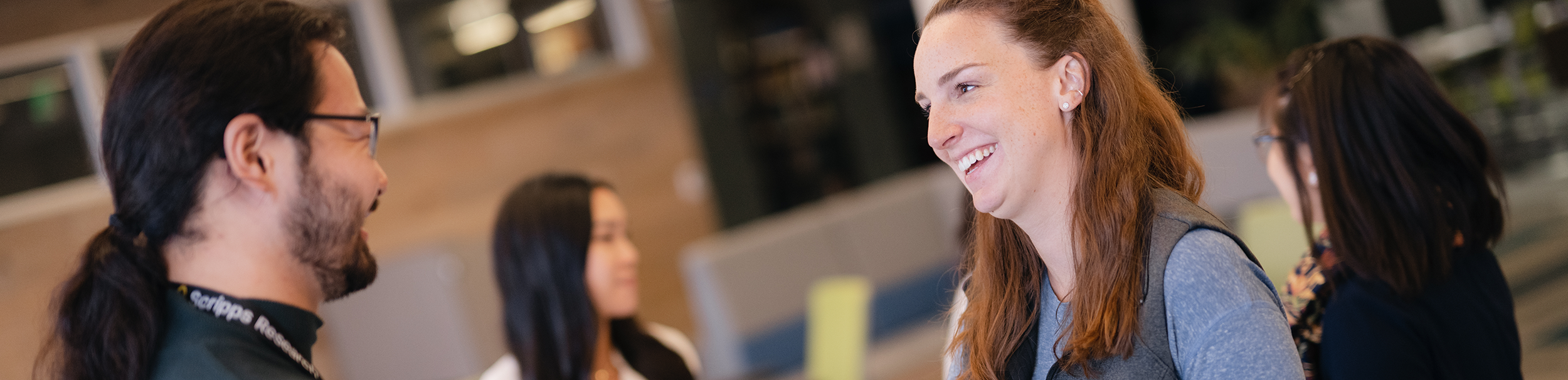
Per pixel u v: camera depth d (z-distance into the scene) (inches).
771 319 211.8
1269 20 307.7
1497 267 61.9
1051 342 46.8
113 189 41.1
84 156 216.5
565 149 285.1
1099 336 42.3
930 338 214.1
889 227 240.5
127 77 39.8
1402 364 54.2
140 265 40.9
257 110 39.9
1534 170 246.7
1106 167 43.4
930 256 246.7
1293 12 296.5
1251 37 302.8
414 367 213.6
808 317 217.3
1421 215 56.6
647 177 301.6
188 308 40.9
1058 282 47.2
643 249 296.5
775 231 221.0
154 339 39.9
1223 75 313.0
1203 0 327.9
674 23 314.3
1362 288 57.2
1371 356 55.0
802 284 219.1
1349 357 55.9
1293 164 63.0
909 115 375.2
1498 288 60.7
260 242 41.6
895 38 370.9
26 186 210.2
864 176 355.9
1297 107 61.2
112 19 219.8
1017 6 44.1
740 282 209.3
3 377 202.5
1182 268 41.4
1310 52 64.3
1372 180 57.6
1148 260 42.4
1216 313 40.3
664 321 297.1
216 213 40.9
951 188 252.1
